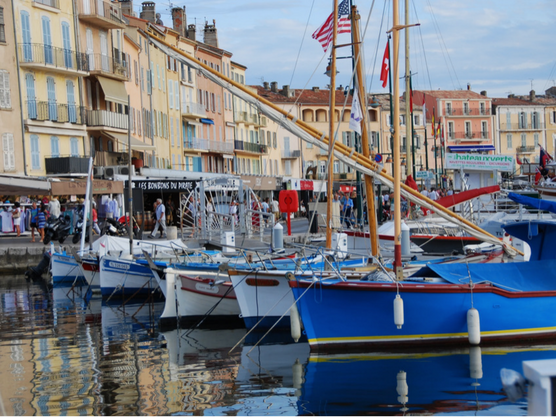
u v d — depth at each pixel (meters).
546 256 17.52
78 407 11.57
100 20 50.34
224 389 12.47
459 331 15.10
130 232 26.55
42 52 45.19
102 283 25.44
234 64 91.38
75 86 48.69
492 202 32.31
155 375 13.68
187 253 26.47
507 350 14.76
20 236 39.88
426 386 12.23
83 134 48.69
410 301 14.79
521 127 118.25
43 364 14.84
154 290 25.12
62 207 40.78
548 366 4.46
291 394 12.01
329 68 22.44
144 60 62.09
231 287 19.73
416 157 111.12
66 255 30.02
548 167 47.44
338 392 12.04
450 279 15.57
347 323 14.93
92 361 15.07
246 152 91.81
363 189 42.66
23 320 21.09
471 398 11.52
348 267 18.73
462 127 115.81
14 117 42.94
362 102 18.44
